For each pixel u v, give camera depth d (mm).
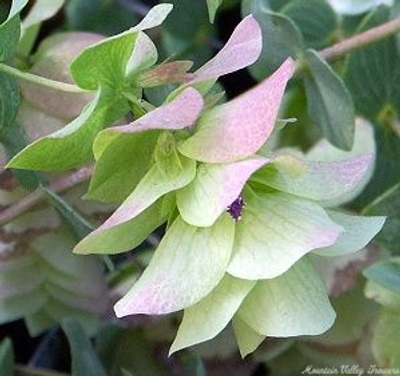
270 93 126
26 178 175
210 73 133
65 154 136
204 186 130
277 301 133
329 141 191
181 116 124
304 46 186
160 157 132
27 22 183
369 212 194
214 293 133
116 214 128
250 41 135
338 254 139
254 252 130
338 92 184
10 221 181
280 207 133
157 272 131
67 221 183
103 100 137
